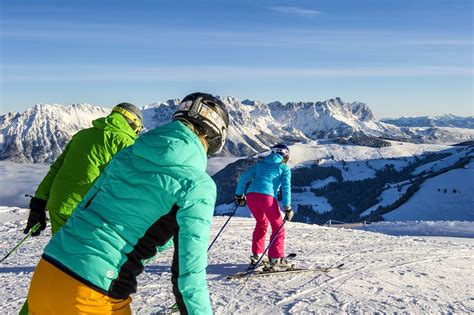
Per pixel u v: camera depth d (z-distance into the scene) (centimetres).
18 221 1149
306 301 530
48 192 393
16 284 561
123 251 204
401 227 2223
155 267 669
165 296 521
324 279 638
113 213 206
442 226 2108
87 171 382
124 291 206
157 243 209
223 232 1083
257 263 630
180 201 203
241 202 693
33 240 897
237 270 683
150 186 203
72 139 402
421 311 513
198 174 207
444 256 875
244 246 896
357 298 551
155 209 204
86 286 198
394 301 545
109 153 388
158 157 205
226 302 517
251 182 680
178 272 202
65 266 201
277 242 668
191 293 200
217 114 225
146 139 213
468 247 1024
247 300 527
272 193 668
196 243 202
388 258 820
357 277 659
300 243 971
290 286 596
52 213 383
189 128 220
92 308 199
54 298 198
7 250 795
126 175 209
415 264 776
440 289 616
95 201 213
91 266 199
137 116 412
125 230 204
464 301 561
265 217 680
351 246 950
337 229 1286
